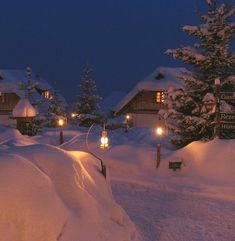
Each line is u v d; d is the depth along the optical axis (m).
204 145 15.13
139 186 13.05
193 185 13.13
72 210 6.62
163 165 14.70
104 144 13.27
